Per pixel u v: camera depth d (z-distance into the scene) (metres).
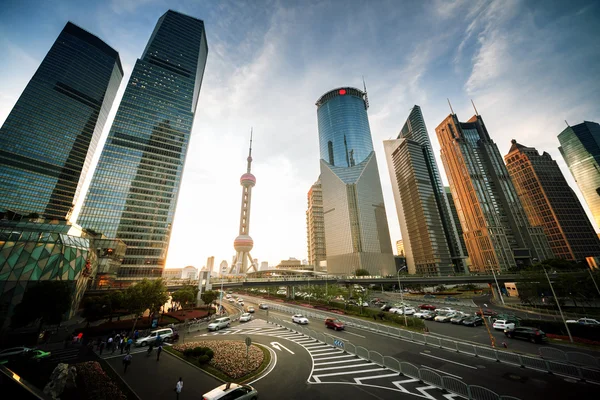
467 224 177.38
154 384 21.73
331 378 22.83
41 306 35.41
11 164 150.00
